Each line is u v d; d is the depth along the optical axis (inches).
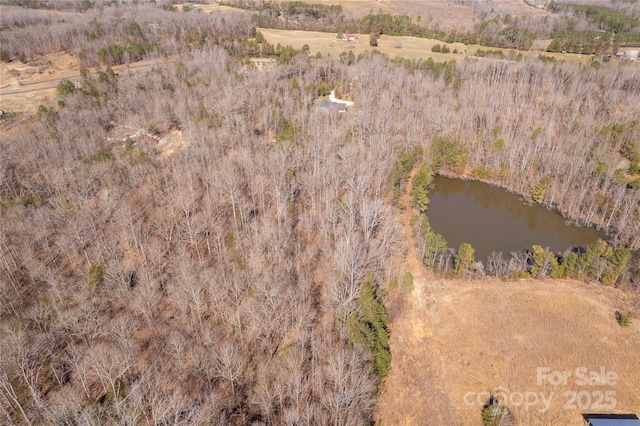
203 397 2177.7
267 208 3619.6
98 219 3336.6
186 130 4392.2
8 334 2281.0
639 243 3467.0
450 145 4527.6
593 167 4008.4
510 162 4443.9
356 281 2667.3
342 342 2395.4
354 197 3476.9
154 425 1940.2
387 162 4165.8
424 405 2369.6
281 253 2962.6
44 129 4133.9
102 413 2009.1
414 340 2723.9
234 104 4719.5
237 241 3149.6
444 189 4510.3
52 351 2349.9
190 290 2493.8
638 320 2851.9
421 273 3238.2
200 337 2485.2
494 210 4175.7
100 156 3971.5
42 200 3459.6
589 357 2620.6
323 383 2223.2
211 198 3639.3
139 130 4537.4
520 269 3221.0
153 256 2945.4
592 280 3166.8
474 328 2800.2
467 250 3120.1
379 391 2372.0
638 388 2452.0
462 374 2527.1
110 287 2691.9
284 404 2185.0
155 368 2261.3
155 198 3531.0
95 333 2358.5
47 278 2748.5
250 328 2539.4
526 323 2834.6
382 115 4645.7
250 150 4106.8
